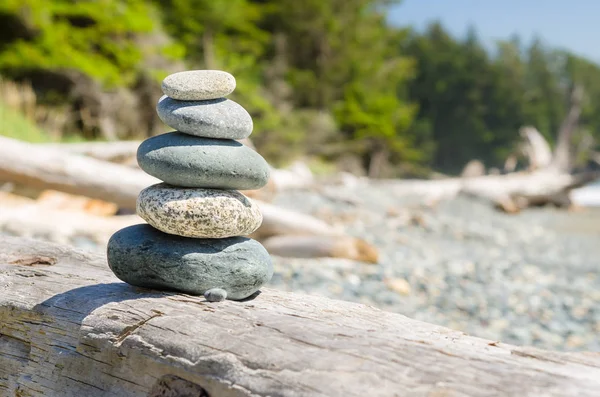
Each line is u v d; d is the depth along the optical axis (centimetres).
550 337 479
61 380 229
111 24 1739
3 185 728
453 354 183
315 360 178
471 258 808
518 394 157
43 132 1393
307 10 2666
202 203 238
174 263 239
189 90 241
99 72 1664
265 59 2650
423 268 691
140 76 1867
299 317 222
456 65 4928
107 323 220
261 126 2256
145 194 245
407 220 1063
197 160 237
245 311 220
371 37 2914
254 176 247
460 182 1767
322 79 2733
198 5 2242
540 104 5228
